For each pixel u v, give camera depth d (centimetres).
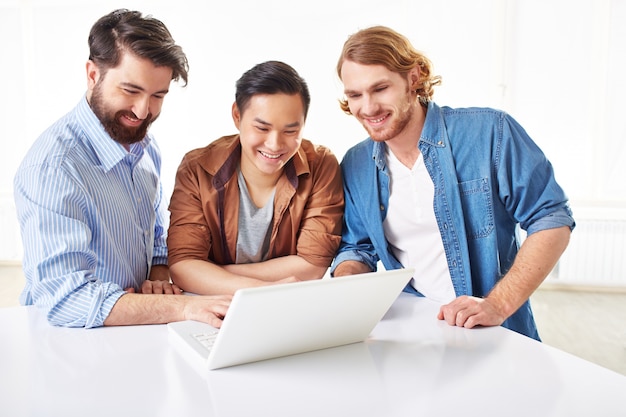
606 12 427
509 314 125
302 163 152
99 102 130
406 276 100
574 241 441
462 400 82
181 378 90
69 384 87
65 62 496
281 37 472
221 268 148
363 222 161
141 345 105
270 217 155
